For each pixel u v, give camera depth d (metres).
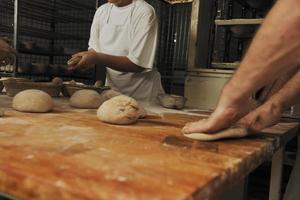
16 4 2.83
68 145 0.62
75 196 0.38
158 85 1.96
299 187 1.14
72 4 3.79
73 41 4.34
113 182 0.43
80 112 1.12
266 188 1.82
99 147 0.62
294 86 0.87
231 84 0.70
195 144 0.71
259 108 0.87
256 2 2.22
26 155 0.53
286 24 0.52
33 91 1.09
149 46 1.75
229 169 0.53
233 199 1.17
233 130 0.79
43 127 0.80
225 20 2.03
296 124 1.16
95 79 3.39
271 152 0.81
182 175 0.47
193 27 2.06
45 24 4.36
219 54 2.49
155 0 3.14
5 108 1.08
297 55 0.55
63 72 3.46
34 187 0.41
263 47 0.56
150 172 0.48
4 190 0.44
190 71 2.02
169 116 1.21
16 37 2.85
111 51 1.86
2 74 3.04
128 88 1.89
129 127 0.90
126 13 1.79
